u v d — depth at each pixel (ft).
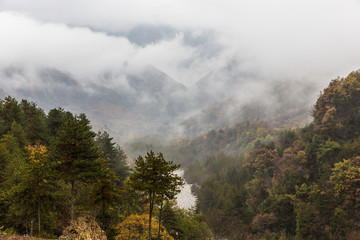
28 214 71.46
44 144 139.33
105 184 71.72
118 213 98.68
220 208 242.58
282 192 229.86
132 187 70.90
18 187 70.74
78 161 66.39
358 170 172.14
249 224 208.23
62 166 67.41
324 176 207.00
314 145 246.27
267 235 185.88
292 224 193.67
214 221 216.74
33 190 71.46
